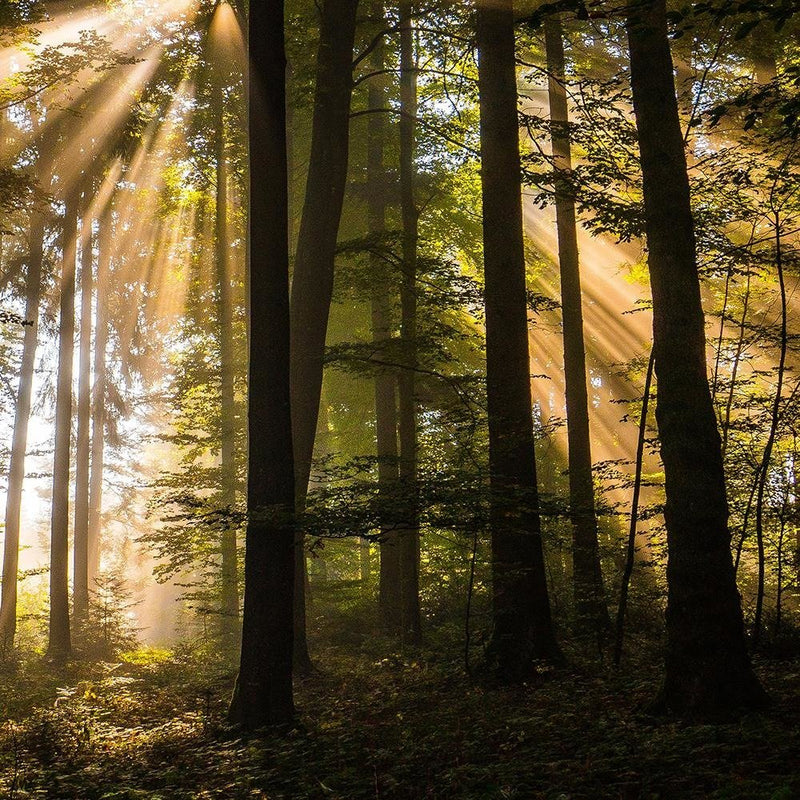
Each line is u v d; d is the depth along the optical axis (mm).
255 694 9648
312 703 11422
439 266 16094
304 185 23250
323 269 14383
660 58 8844
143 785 7777
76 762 8930
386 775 7059
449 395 19125
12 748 9625
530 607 11383
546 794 5957
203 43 20938
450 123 19312
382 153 20969
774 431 11344
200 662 17500
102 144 20734
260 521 9469
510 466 11594
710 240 12000
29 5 13789
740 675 7824
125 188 23578
